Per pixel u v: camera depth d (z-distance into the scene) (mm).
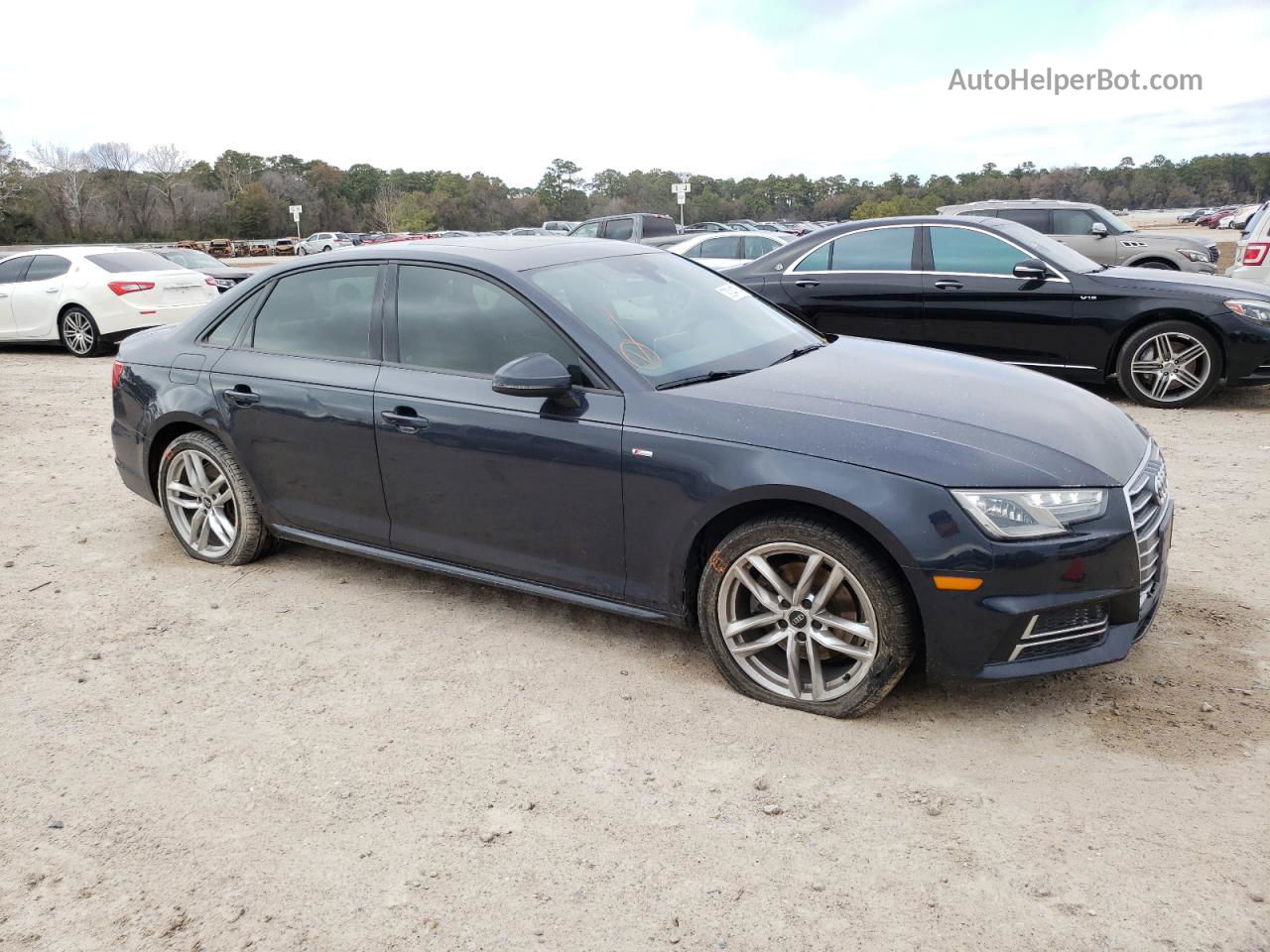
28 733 3432
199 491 4910
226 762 3209
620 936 2379
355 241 56094
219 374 4645
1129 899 2418
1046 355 8062
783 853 2656
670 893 2521
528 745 3242
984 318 8172
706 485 3336
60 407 9508
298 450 4414
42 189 87375
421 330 4102
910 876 2545
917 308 8383
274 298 4613
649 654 3855
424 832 2809
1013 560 2982
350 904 2531
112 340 13086
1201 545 4738
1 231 84500
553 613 4273
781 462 3211
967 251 8242
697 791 2951
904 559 3035
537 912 2475
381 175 137625
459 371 3969
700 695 3521
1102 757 3033
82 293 12812
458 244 4379
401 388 4062
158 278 13211
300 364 4414
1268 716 3201
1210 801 2785
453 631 4133
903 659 3158
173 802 2998
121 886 2639
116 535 5535
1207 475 5930
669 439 3430
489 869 2643
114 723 3482
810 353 4191
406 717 3449
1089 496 3070
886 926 2371
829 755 3111
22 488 6578
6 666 3945
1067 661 3100
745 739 3223
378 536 4297
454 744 3268
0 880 2680
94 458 7383
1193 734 3123
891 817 2787
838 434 3221
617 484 3549
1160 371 7793
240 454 4629
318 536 4547
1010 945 2291
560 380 3480
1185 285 7680
